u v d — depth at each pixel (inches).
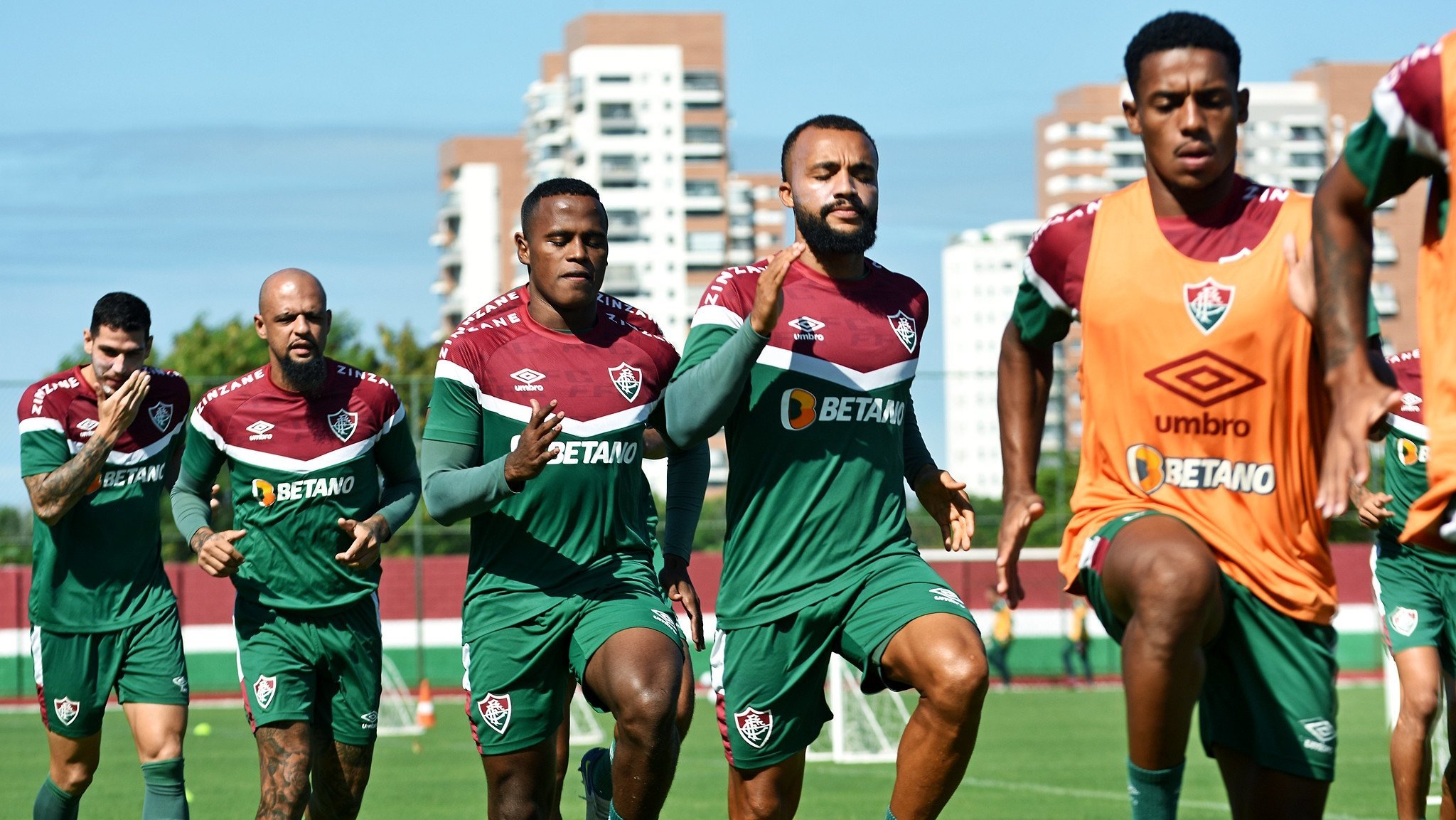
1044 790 1688.0
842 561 803.4
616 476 859.4
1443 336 507.8
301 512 1029.8
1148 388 660.1
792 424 802.2
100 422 1025.5
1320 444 654.5
